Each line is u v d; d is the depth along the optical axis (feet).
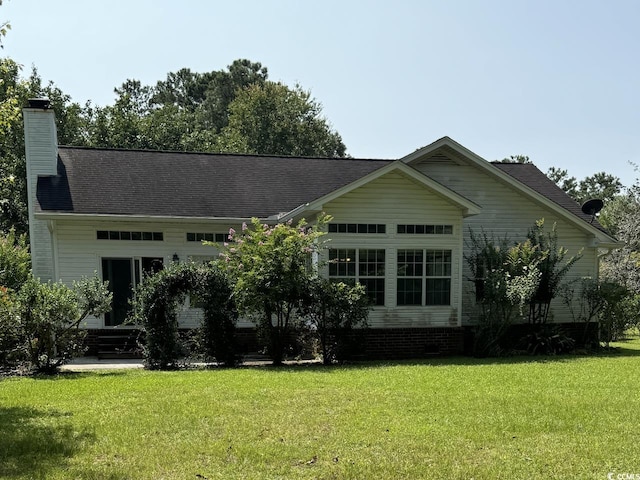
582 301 52.29
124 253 45.83
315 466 15.96
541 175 62.54
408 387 27.35
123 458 16.55
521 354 45.21
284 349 39.81
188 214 45.73
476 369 34.58
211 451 17.07
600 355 45.11
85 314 36.01
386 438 18.54
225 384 28.12
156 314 37.14
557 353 46.37
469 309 48.96
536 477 15.30
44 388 27.40
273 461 16.33
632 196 80.48
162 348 36.81
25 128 47.09
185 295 39.22
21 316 33.68
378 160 61.46
